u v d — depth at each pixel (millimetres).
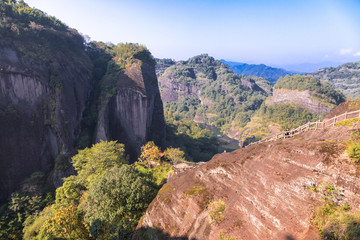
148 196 19406
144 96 72438
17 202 37938
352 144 9602
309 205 8961
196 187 15156
